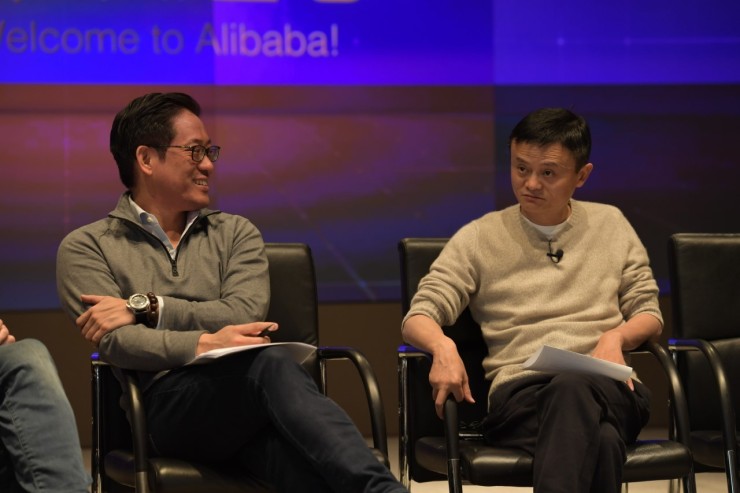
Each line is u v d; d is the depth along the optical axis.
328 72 9.02
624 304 5.51
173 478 4.39
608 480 4.51
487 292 5.46
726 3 9.22
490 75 9.10
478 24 9.09
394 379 9.42
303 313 5.54
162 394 4.68
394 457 8.72
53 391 4.43
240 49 8.92
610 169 9.19
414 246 5.64
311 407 4.31
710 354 5.11
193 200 5.24
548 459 4.43
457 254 5.47
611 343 5.06
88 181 8.81
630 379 5.07
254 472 4.61
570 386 4.53
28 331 8.99
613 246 5.52
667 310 9.34
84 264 5.05
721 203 9.28
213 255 5.27
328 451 4.21
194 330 4.91
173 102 5.30
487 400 5.50
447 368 4.85
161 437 4.70
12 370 4.41
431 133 9.10
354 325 9.38
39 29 8.72
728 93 9.27
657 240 9.25
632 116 9.20
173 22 8.85
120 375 4.71
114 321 4.80
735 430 4.98
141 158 5.23
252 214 8.98
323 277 9.08
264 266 5.28
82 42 8.76
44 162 8.76
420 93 9.08
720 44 9.23
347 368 9.39
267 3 8.95
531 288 5.41
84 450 9.13
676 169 9.24
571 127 5.31
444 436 5.19
